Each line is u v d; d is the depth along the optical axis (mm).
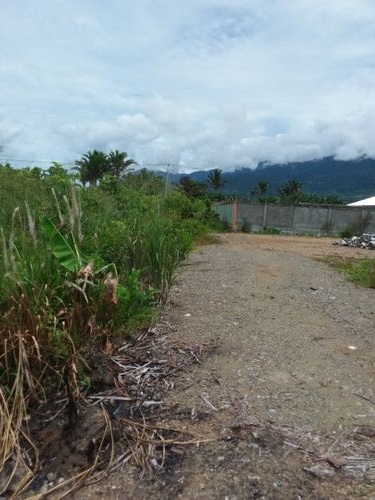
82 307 2906
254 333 3973
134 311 3592
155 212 5344
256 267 7477
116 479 2215
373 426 2557
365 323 4691
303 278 6961
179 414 2658
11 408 2557
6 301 2723
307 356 3545
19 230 3600
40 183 5539
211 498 2053
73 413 2553
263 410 2684
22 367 2537
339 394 2930
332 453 2301
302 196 59781
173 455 2332
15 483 2238
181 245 5488
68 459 2352
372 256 11000
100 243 4301
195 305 4754
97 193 5656
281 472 2172
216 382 3010
